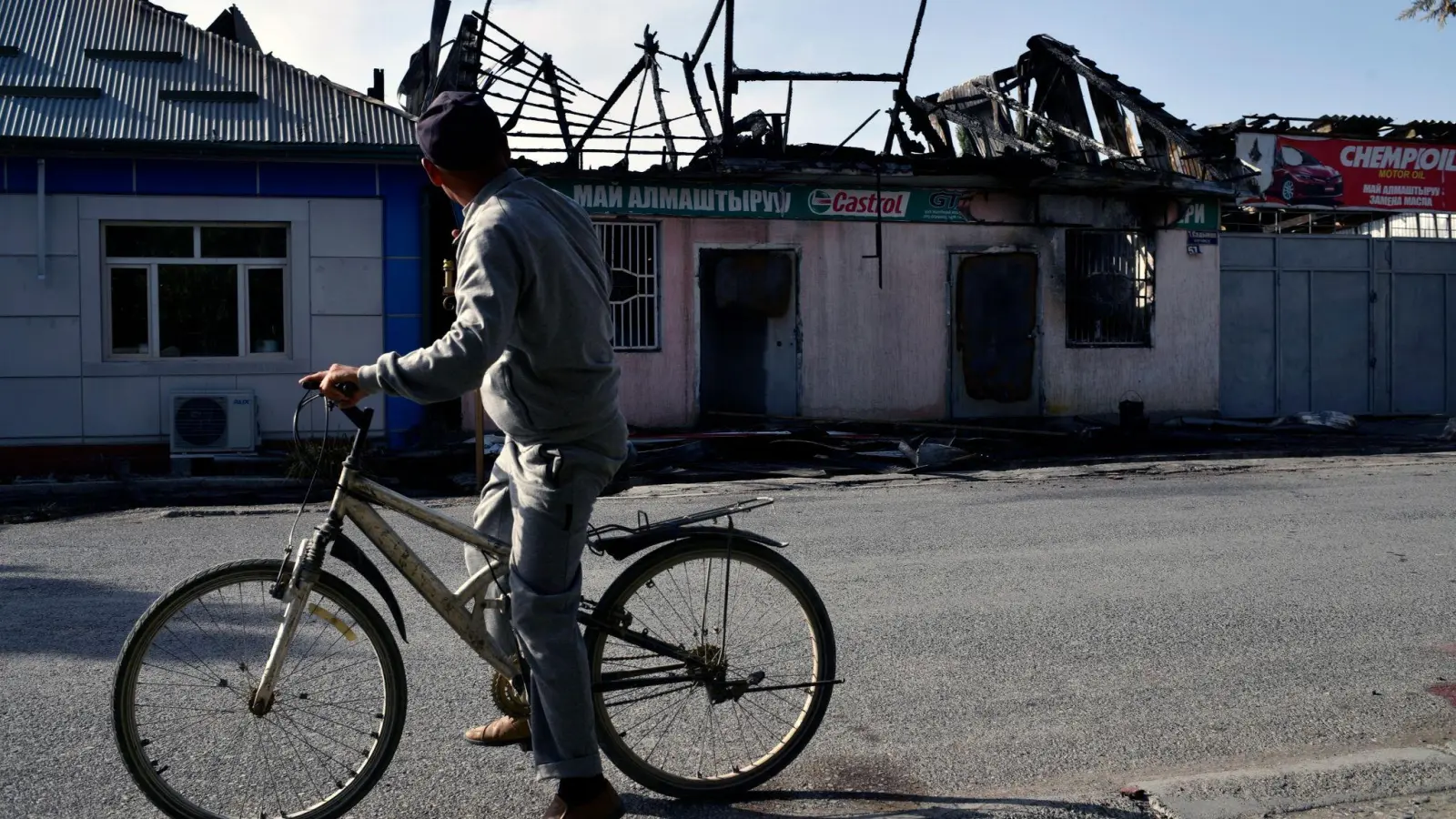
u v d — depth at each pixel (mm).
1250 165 20109
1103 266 17469
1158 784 3471
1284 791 3412
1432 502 9516
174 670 3189
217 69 14766
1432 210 20781
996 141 18938
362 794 3217
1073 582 6379
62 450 13289
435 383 2773
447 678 4555
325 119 14078
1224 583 6348
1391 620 5551
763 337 15969
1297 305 18984
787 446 13719
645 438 13688
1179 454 13781
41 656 4902
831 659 3576
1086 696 4410
